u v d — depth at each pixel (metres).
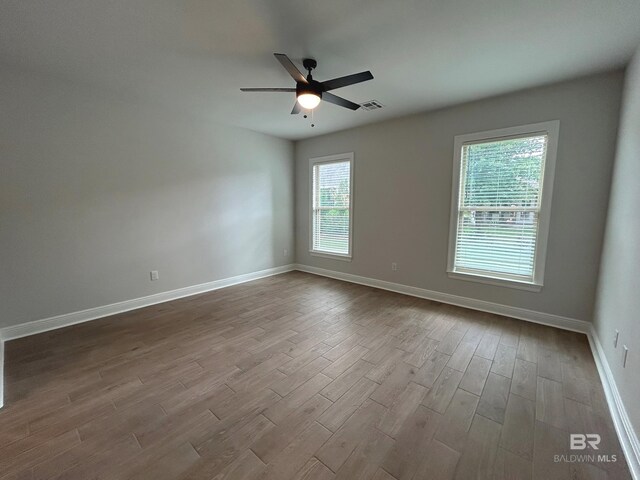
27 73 2.73
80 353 2.52
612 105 2.63
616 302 2.09
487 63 2.50
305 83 2.29
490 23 1.96
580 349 2.59
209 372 2.24
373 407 1.86
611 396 1.90
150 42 2.23
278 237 5.41
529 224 3.16
